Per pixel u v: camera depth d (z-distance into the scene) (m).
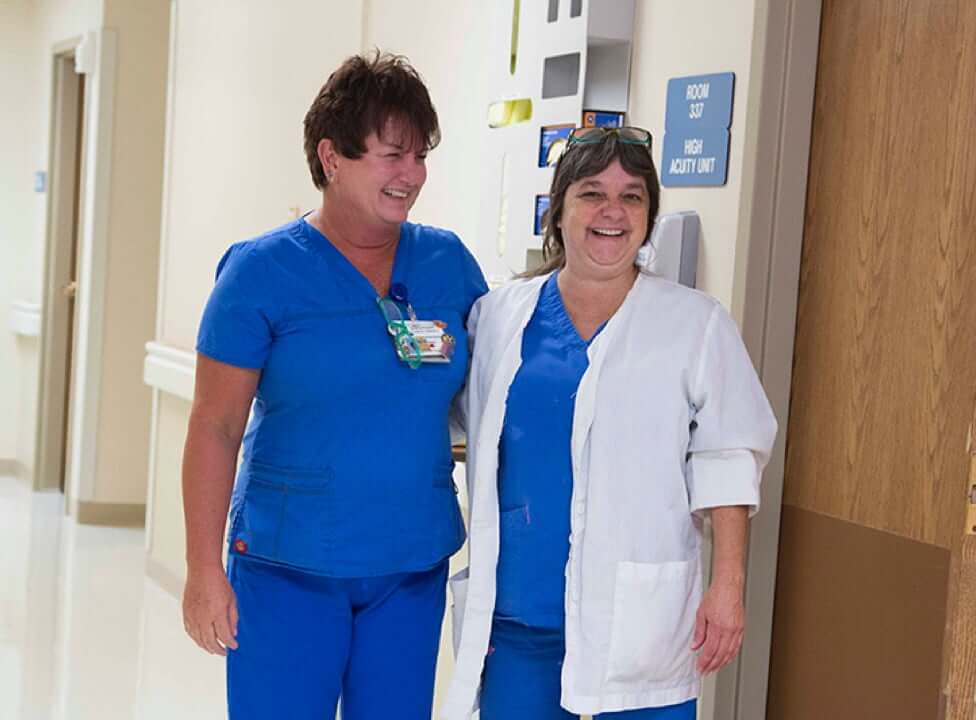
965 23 2.42
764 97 2.70
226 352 2.20
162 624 5.11
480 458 2.24
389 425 2.23
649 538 2.16
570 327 2.24
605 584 2.14
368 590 2.25
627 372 2.17
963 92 2.43
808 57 2.73
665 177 2.96
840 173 2.69
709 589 2.18
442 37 3.86
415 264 2.31
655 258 2.86
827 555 2.71
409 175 2.20
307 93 4.61
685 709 2.23
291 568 2.23
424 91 2.22
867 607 2.61
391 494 2.23
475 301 2.38
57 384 7.61
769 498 2.80
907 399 2.53
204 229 5.49
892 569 2.56
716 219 2.81
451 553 2.33
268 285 2.20
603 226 2.17
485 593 2.24
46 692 4.24
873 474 2.61
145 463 6.84
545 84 3.18
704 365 2.18
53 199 7.48
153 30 6.59
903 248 2.55
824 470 2.72
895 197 2.56
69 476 7.15
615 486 2.15
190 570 2.22
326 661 2.25
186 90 5.79
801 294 2.78
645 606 2.15
